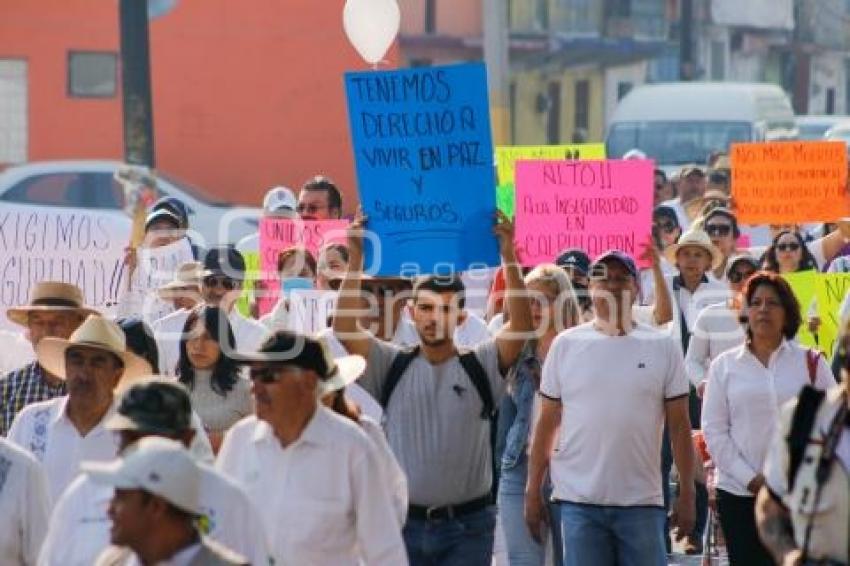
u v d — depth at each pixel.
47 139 74.31
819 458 13.78
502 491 21.45
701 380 24.30
